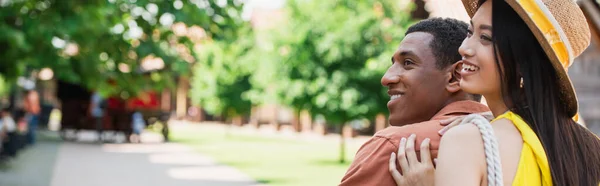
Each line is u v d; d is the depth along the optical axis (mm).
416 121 2346
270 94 23734
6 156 16875
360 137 37250
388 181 2094
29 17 9211
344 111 20891
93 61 10836
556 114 1749
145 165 18500
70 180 14492
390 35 21078
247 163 19844
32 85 26359
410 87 2311
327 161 21188
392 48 20625
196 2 9344
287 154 23969
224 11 9523
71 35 9562
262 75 25328
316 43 21375
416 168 1979
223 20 9648
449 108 2250
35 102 24250
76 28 9102
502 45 1731
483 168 1669
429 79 2291
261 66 25547
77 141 27891
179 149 25531
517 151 1686
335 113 20922
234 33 10062
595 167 1829
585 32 1798
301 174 16828
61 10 9156
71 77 10930
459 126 1734
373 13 20859
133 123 28219
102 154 21984
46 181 14164
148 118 29625
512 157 1678
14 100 26172
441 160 1710
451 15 3799
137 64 10875
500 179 1643
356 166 2197
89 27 9219
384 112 20969
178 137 34438
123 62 10836
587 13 6195
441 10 3889
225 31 9961
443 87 2295
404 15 21203
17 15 9250
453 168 1677
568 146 1742
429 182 1956
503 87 1744
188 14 9172
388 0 21188
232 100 36781
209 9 9477
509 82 1743
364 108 20609
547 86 1741
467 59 1801
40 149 22953
